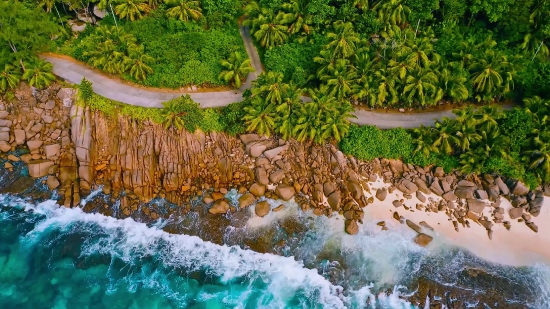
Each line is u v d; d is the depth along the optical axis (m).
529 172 49.88
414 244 47.44
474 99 56.25
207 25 62.19
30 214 49.88
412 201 50.34
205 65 56.47
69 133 53.31
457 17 60.31
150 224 49.09
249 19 60.34
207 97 55.72
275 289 44.88
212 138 53.00
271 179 51.22
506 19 58.06
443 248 47.16
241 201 49.84
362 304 43.78
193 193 50.69
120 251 47.28
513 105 56.31
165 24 60.53
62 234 48.47
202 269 46.19
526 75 55.16
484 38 59.88
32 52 55.03
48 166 51.97
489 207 49.69
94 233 48.59
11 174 52.16
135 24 59.66
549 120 49.38
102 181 51.66
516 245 47.34
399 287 44.50
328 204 50.06
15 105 54.69
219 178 51.50
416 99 53.97
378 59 55.22
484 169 50.44
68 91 54.44
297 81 55.03
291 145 53.03
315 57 54.88
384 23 58.34
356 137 52.03
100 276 45.72
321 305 43.78
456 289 44.09
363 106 56.16
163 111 51.97
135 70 54.50
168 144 52.00
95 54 55.69
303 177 51.53
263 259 46.75
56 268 46.19
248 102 52.78
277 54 57.97
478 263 46.06
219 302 44.03
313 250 47.16
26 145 53.94
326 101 51.59
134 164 51.19
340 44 53.94
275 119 51.81
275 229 48.44
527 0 56.38
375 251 46.97
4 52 53.12
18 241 47.88
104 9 60.84
